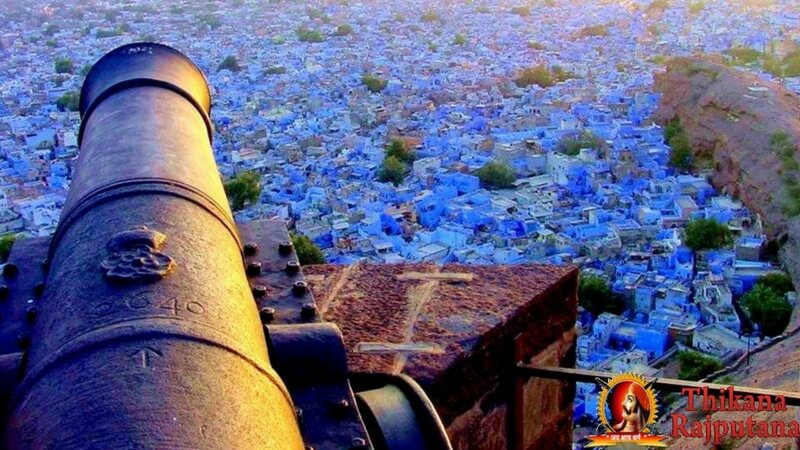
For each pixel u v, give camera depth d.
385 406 3.89
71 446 2.46
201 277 3.42
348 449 3.51
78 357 2.86
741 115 53.84
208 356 2.93
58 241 3.91
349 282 5.42
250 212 49.06
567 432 5.72
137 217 3.73
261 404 2.90
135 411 2.58
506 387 5.01
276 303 4.40
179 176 4.19
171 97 5.48
